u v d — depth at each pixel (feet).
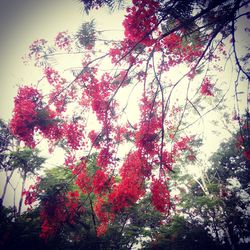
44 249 33.45
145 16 19.29
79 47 24.67
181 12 17.71
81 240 37.68
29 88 23.54
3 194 48.70
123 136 25.84
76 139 24.76
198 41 23.45
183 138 41.50
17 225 34.63
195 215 60.90
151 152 23.91
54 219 21.56
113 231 42.91
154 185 23.75
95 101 23.82
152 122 24.54
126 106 20.71
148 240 53.57
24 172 50.19
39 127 23.13
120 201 24.70
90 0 20.92
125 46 22.75
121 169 25.21
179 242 52.85
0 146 49.03
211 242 53.88
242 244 57.16
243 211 58.54
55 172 40.04
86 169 26.37
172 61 24.48
